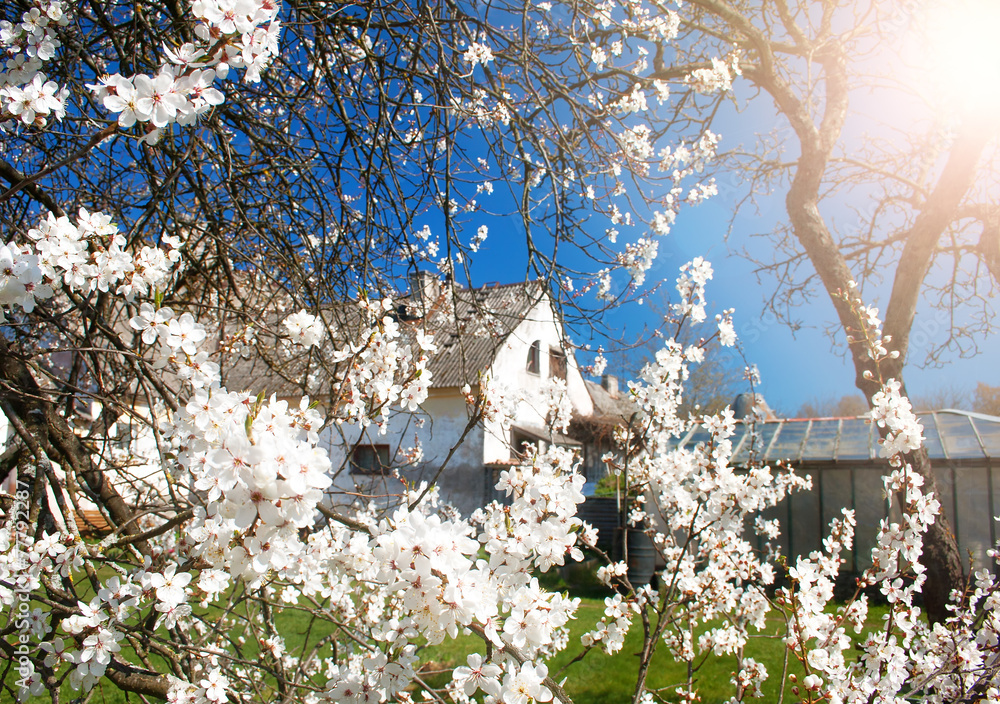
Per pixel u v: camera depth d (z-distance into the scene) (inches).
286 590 106.7
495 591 49.9
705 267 107.3
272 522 39.5
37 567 61.4
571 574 359.3
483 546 56.2
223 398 40.8
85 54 89.4
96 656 53.9
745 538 392.8
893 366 198.8
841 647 99.0
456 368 503.5
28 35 60.0
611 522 456.8
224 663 92.8
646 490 131.7
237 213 117.5
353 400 70.2
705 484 97.7
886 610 292.7
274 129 117.1
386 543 42.8
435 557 40.6
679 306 110.1
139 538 60.9
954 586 181.2
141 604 56.3
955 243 266.2
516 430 536.1
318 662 139.6
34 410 95.3
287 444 37.5
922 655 100.1
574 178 136.6
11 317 84.2
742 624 122.4
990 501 346.9
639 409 108.1
